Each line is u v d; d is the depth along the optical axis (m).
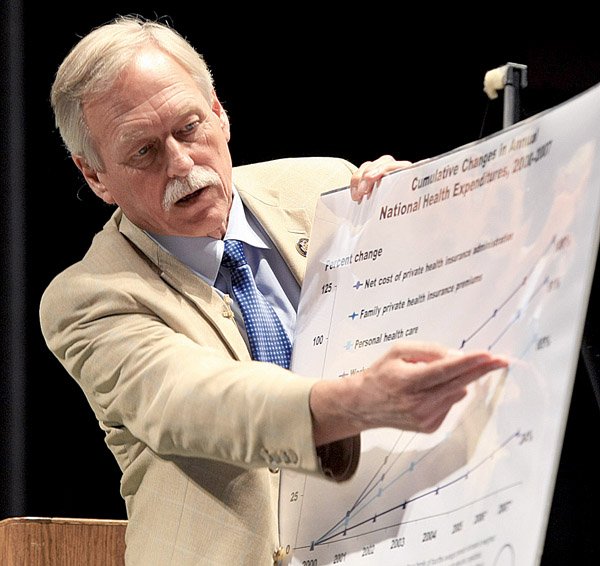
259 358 4.85
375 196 4.41
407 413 3.55
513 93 4.06
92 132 4.85
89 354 4.75
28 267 8.27
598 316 3.98
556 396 3.35
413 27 7.95
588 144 3.47
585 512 4.50
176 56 4.88
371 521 3.99
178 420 4.24
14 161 8.17
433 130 7.96
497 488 3.49
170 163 4.74
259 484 4.64
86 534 5.72
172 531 4.71
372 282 4.29
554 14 7.27
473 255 3.86
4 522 5.68
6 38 8.05
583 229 3.40
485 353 3.39
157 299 4.77
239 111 8.18
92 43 4.85
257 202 5.29
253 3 8.14
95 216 8.30
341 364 4.28
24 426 8.38
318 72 8.13
